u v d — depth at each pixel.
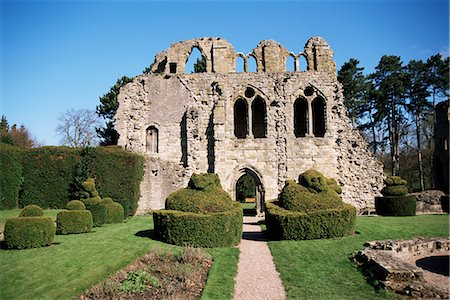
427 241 16.70
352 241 17.05
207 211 17.36
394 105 53.53
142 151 34.69
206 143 34.94
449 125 44.16
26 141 65.00
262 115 40.06
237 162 34.41
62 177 29.42
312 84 35.81
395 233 18.97
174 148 35.06
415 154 58.78
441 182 46.62
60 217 19.20
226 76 35.78
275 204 20.45
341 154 35.03
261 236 20.70
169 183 32.97
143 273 12.01
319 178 19.45
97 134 58.66
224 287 11.72
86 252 14.60
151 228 21.45
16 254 14.23
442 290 10.57
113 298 10.16
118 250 14.99
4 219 21.86
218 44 36.69
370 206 34.34
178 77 35.94
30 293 10.09
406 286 10.89
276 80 35.78
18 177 28.59
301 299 10.77
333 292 11.26
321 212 17.92
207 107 35.53
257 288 11.80
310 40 37.72
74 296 9.98
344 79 56.72
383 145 58.81
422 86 50.69
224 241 16.88
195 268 13.37
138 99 35.56
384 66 53.53
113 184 29.66
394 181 28.55
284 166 34.53
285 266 13.90
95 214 22.28
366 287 11.55
